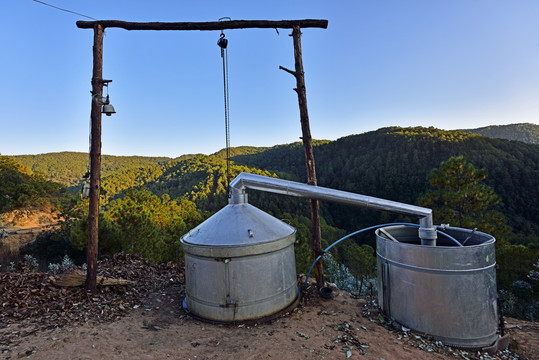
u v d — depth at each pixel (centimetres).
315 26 564
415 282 395
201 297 435
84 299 483
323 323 422
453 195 1422
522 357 376
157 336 378
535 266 1459
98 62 527
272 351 339
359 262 2158
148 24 541
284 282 459
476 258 378
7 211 4469
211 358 325
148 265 730
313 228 568
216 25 544
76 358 315
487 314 378
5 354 317
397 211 480
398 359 330
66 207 2586
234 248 414
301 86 559
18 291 477
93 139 518
